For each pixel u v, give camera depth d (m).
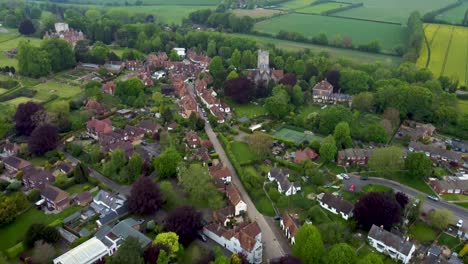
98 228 177.00
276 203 196.75
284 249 169.12
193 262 156.50
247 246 159.38
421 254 165.88
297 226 170.00
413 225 183.12
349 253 147.12
